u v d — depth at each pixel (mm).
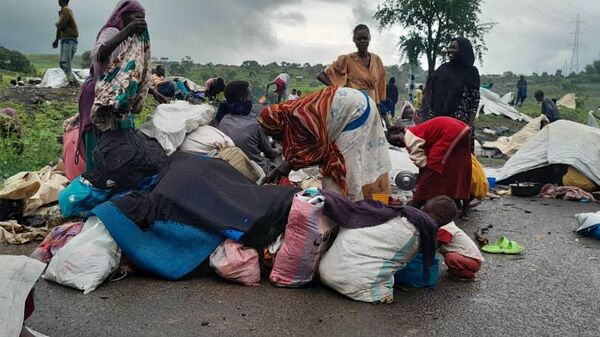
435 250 4891
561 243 6793
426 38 33250
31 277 3334
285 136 5879
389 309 4617
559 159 10148
